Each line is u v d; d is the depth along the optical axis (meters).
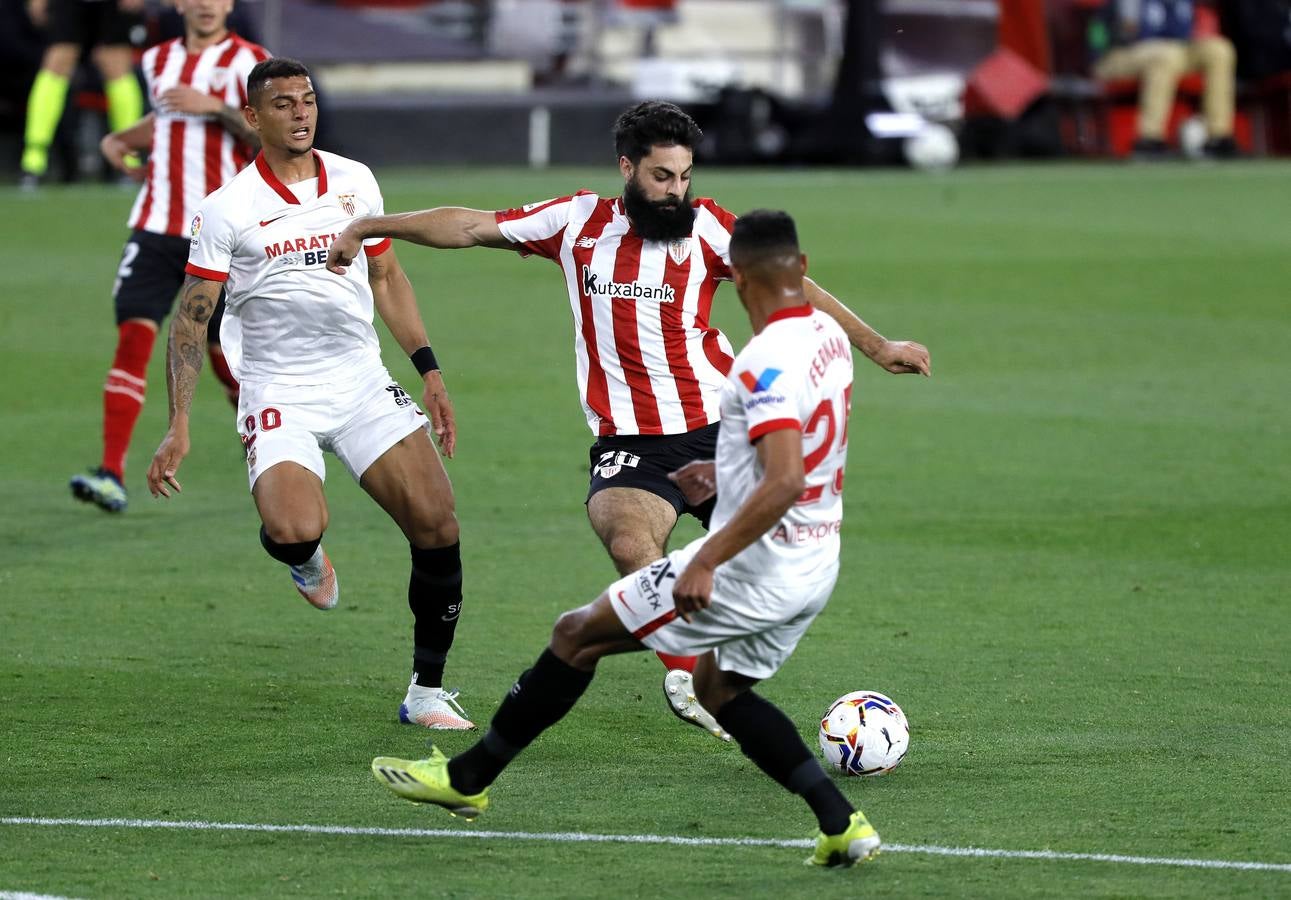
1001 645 23.28
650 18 111.06
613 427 20.31
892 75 98.75
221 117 30.41
